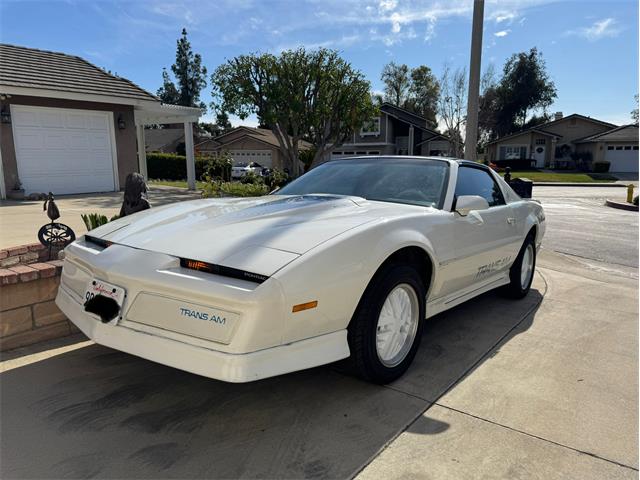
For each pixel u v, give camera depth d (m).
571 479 2.07
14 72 11.85
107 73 14.76
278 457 2.17
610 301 4.86
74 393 2.69
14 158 12.02
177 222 2.85
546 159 45.28
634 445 2.33
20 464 2.07
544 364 3.26
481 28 6.82
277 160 38.59
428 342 3.63
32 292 3.27
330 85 19.20
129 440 2.27
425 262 3.21
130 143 14.66
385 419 2.51
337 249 2.43
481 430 2.43
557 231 10.52
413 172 3.81
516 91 57.75
